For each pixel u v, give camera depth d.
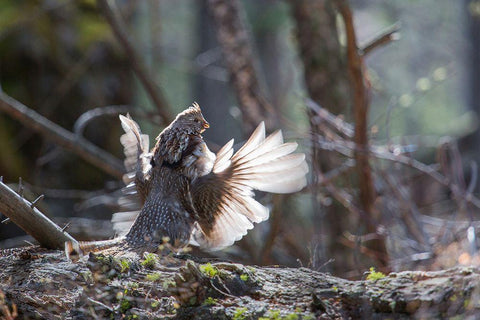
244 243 12.38
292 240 13.34
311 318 5.19
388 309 5.25
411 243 11.07
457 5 29.55
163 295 5.70
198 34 27.08
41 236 7.02
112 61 16.16
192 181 6.47
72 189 15.59
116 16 13.39
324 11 13.66
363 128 11.20
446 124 29.30
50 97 15.65
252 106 13.98
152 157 6.84
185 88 28.53
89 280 6.01
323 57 13.74
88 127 15.95
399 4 29.03
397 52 31.53
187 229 6.41
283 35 27.30
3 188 6.75
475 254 8.50
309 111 11.94
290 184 6.13
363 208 11.61
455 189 10.98
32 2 15.10
